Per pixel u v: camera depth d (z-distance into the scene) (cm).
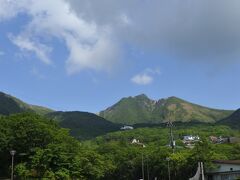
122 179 11575
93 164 9531
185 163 9012
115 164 11638
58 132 9094
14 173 7881
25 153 8169
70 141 9038
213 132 19938
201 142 9438
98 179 10356
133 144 15375
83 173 8662
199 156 8562
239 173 7569
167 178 9881
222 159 8619
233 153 10006
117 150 12612
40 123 8700
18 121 8619
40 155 7412
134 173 11381
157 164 10394
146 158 10912
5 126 8756
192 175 8819
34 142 8412
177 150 10694
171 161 9531
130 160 11531
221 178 7844
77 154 8662
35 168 7400
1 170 8369
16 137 8388
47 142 8488
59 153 7550
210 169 8056
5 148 8369
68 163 7569
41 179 7194
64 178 7212
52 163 7400
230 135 18538
